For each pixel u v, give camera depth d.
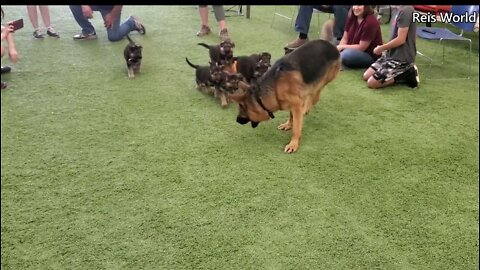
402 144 3.37
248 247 2.36
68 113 3.78
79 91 4.22
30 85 4.32
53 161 3.09
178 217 2.57
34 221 2.52
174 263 2.26
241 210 2.63
